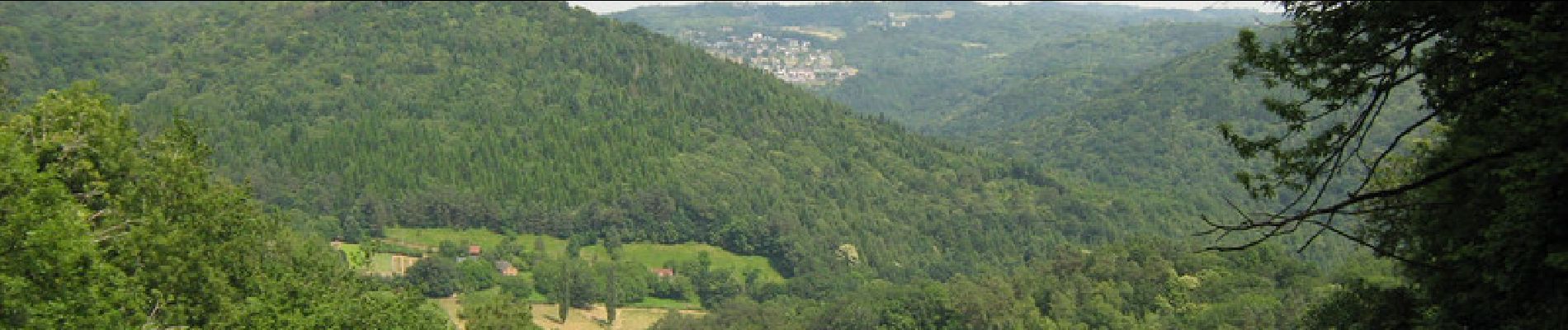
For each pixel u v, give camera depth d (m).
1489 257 15.48
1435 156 18.70
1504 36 14.91
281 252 46.59
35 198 24.81
